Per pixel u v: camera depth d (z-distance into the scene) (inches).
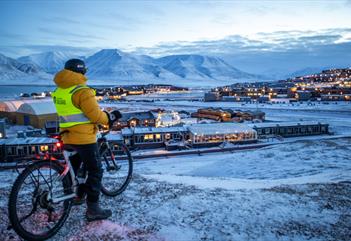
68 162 185.6
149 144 2223.2
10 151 1828.2
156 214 231.6
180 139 2293.3
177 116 3634.4
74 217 217.8
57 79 172.4
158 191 283.1
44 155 180.5
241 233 214.8
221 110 3897.6
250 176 1115.3
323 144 1562.5
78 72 177.0
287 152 1429.6
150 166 1606.8
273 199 280.2
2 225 209.6
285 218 242.8
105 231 203.3
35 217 207.8
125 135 2170.3
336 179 528.4
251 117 3639.3
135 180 323.0
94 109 173.9
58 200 179.9
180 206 247.9
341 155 1311.5
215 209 246.7
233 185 379.6
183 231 210.7
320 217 250.5
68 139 180.5
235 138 2304.4
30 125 3353.8
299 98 6387.8
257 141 2375.7
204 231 213.2
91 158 185.8
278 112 4377.5
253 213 245.1
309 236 219.5
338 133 2800.2
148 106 5821.9
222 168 1289.4
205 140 2228.1
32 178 176.4
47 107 3400.6
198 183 361.7
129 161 261.3
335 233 226.8
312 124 2719.0
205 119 3934.5
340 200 295.0
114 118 190.1
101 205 242.8
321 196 305.3
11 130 3134.8
